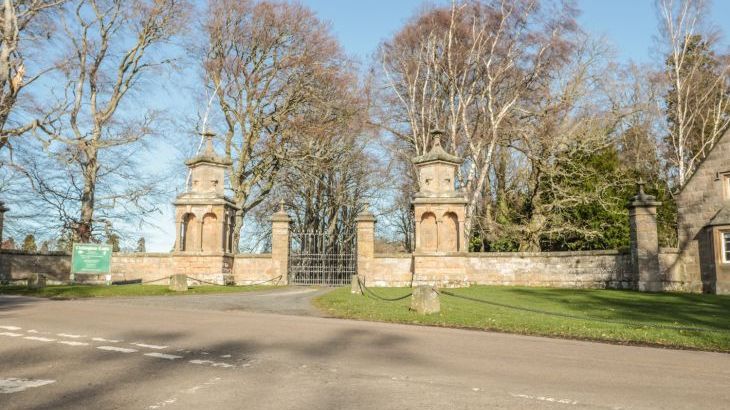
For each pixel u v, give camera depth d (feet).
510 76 120.98
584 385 23.24
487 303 58.70
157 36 118.11
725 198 83.05
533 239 115.55
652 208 82.12
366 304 54.85
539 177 116.78
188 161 96.48
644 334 37.17
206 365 26.45
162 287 76.89
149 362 27.07
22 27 98.58
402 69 131.75
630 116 142.20
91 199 108.88
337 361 27.71
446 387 22.50
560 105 118.73
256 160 132.36
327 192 153.48
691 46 144.25
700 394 21.86
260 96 128.47
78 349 30.32
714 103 142.20
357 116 133.69
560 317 46.37
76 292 70.44
